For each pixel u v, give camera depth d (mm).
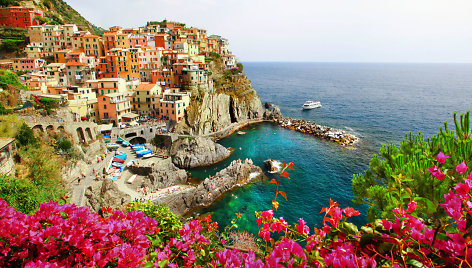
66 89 89688
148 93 101938
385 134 107938
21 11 129875
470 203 4781
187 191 57125
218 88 127438
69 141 57281
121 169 65375
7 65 105625
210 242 7711
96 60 117375
